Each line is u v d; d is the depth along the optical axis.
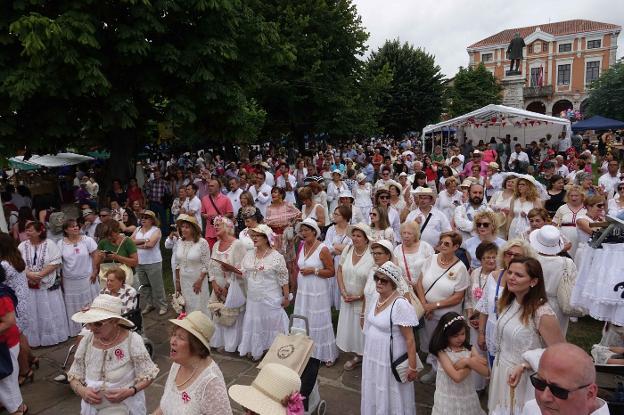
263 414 2.94
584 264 4.38
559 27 64.38
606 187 10.21
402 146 31.61
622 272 4.14
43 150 11.97
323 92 27.33
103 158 23.53
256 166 13.41
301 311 6.07
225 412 3.18
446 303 5.23
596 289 4.25
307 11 26.47
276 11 25.81
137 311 5.73
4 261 5.71
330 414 4.95
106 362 3.90
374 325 4.49
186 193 10.39
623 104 40.84
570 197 7.19
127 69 11.48
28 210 8.72
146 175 20.97
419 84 43.78
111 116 10.98
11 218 11.01
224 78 12.34
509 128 28.03
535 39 63.34
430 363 5.67
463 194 8.31
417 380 5.64
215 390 3.18
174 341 3.21
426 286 5.41
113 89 11.09
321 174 16.70
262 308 6.10
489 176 10.60
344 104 27.83
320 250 6.00
